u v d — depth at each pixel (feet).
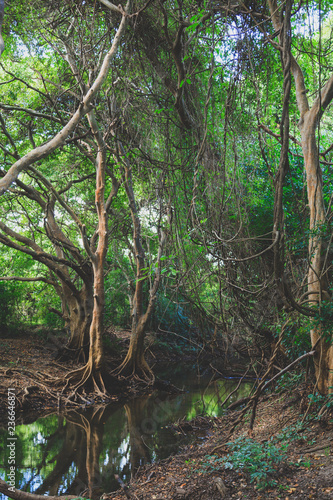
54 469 24.68
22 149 57.93
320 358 20.48
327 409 20.43
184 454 23.86
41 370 48.93
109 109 33.45
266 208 29.78
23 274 79.46
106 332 63.36
